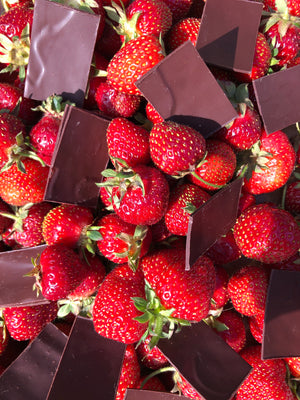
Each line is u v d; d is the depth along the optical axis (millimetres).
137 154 176
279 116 190
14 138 191
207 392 178
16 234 208
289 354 190
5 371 201
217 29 182
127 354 207
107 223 185
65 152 179
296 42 206
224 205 175
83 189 190
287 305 193
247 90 190
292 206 220
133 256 177
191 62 168
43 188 199
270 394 205
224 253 207
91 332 191
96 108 212
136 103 193
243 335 219
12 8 223
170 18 197
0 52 207
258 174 205
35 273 178
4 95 203
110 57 219
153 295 173
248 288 198
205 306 176
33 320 203
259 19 182
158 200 170
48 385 199
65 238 184
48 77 195
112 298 177
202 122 178
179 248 187
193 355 186
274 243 187
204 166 181
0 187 199
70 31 188
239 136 188
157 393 198
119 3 210
